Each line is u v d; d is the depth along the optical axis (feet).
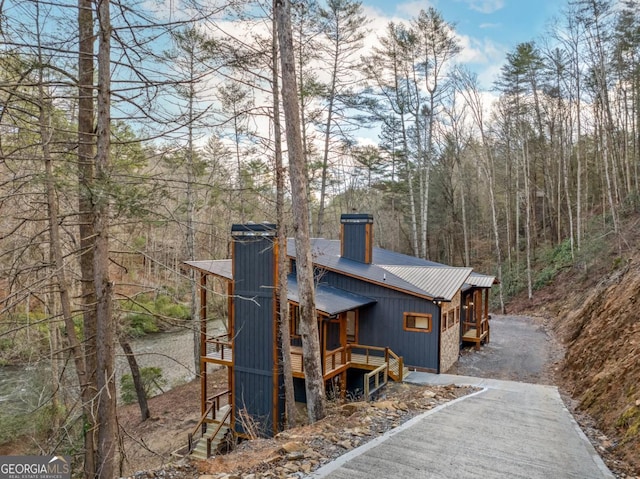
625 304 34.96
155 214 18.06
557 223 95.40
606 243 68.49
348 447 17.52
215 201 49.37
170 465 16.49
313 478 14.20
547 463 16.03
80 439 24.29
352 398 38.40
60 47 18.02
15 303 18.69
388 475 14.47
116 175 17.08
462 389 32.91
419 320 45.06
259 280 37.60
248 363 38.24
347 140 73.05
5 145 20.93
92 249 19.94
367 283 47.85
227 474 14.80
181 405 50.75
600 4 72.84
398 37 80.28
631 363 24.14
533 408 25.98
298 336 46.24
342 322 43.09
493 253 112.37
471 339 53.21
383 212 135.64
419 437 18.90
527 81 91.97
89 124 19.88
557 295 75.15
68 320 21.40
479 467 15.44
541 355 48.93
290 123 26.84
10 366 42.39
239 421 38.04
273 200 35.04
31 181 16.48
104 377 17.79
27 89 20.21
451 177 110.52
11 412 35.40
